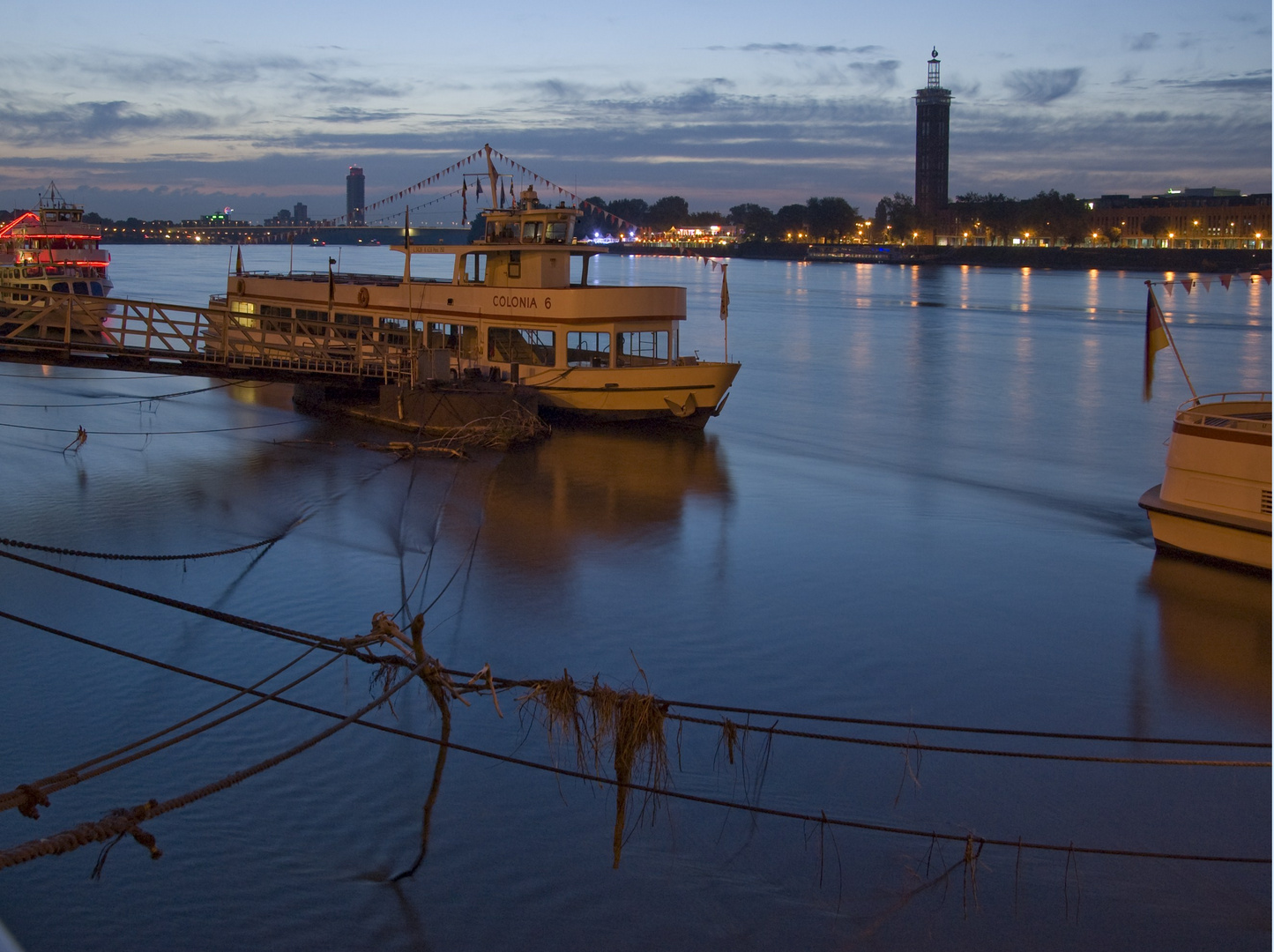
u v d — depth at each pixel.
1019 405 47.69
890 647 18.53
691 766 14.40
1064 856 12.66
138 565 21.52
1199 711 16.28
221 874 12.00
